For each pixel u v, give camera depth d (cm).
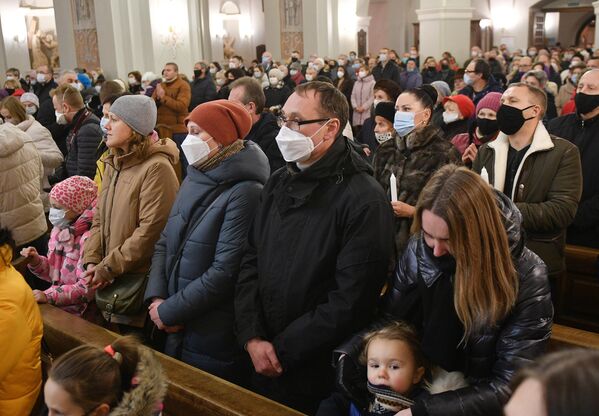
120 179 285
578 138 327
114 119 275
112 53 1237
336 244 204
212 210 244
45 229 373
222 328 246
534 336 158
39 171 370
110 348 166
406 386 171
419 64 1619
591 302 307
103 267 271
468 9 1548
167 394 209
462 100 414
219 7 2161
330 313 198
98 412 156
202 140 245
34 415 246
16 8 1681
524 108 268
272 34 1627
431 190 160
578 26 2531
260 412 186
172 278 253
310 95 206
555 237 272
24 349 219
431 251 166
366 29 2050
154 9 1241
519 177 273
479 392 157
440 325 166
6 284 216
